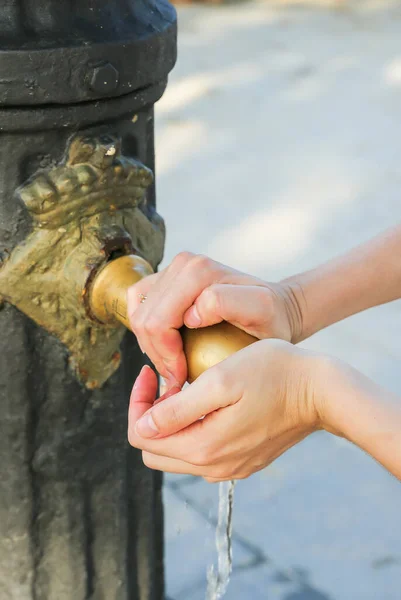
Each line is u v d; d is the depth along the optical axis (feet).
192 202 14.53
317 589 7.07
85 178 3.91
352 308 4.36
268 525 7.82
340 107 18.85
